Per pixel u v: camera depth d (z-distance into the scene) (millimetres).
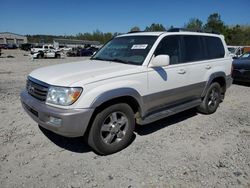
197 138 4484
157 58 4031
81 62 4652
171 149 4043
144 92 4059
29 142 4191
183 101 5059
